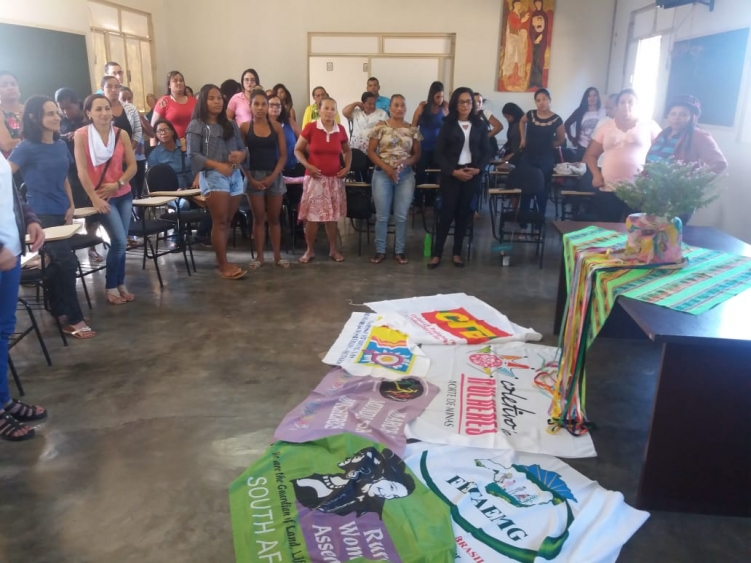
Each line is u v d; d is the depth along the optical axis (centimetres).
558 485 218
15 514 206
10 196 236
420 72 917
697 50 593
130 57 828
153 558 186
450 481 218
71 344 346
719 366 197
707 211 561
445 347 336
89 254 520
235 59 930
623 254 267
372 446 234
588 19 882
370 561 178
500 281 472
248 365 321
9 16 584
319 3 901
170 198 442
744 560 190
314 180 498
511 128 746
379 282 466
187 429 259
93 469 231
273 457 230
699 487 210
